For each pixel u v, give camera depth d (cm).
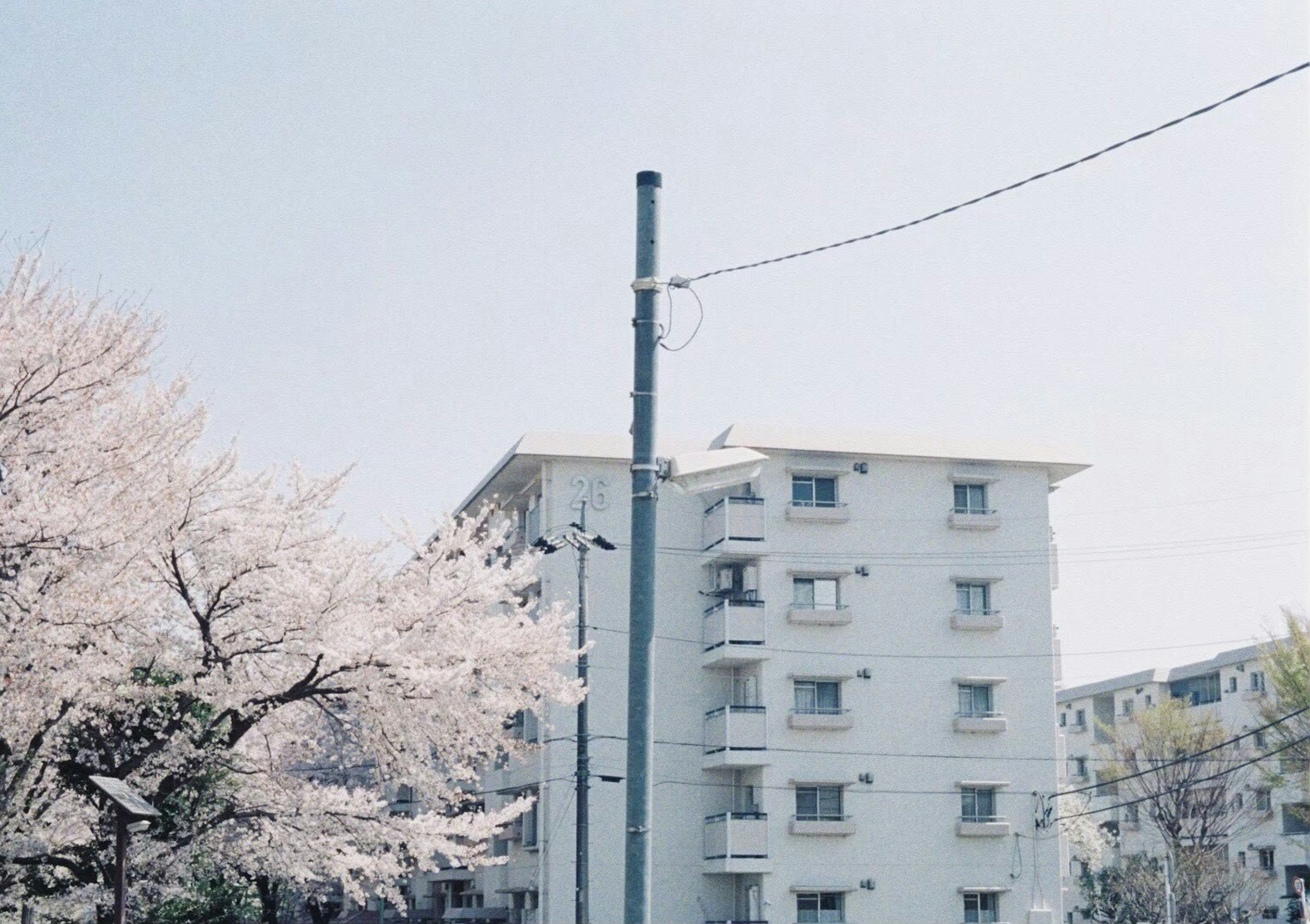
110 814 1588
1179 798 4931
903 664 3809
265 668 1639
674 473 873
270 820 1694
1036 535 3959
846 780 3684
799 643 3753
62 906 1644
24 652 1329
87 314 1520
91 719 1534
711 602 3819
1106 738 6256
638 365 860
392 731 1705
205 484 1586
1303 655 4559
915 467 3928
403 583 1753
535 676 1764
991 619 3847
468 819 1797
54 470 1457
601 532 3769
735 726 3622
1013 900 3741
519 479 3966
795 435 3809
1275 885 5119
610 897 3594
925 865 3706
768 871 3581
